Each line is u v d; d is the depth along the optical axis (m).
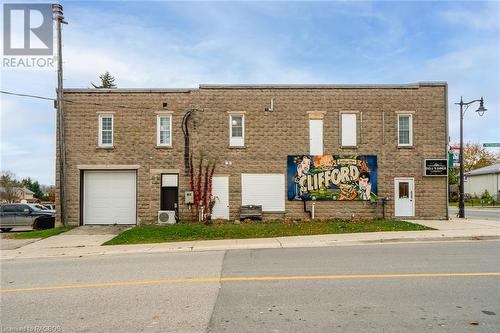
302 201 21.88
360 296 7.09
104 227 20.69
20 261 12.67
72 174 21.84
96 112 21.98
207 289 7.81
